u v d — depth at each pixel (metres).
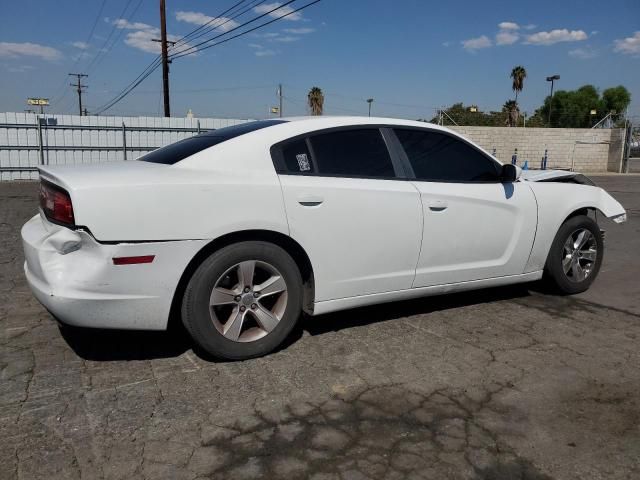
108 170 3.21
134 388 2.99
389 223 3.71
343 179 3.58
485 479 2.27
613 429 2.68
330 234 3.50
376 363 3.38
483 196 4.14
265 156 3.40
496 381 3.17
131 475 2.24
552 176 4.79
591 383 3.16
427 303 4.63
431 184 3.94
